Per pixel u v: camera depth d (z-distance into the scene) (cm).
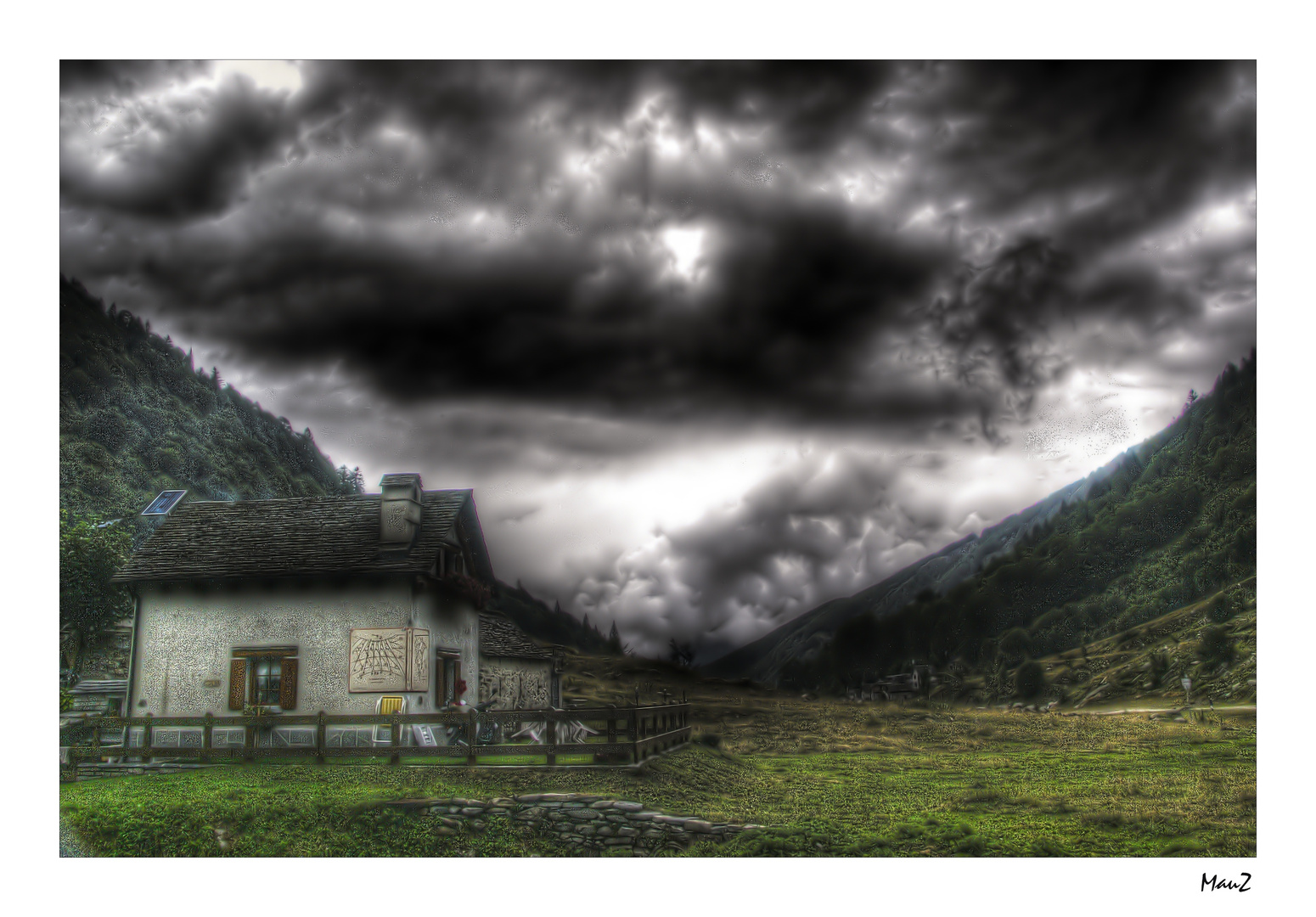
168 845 1273
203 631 1992
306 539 2102
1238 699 6338
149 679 1984
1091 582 17662
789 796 1711
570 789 1473
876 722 5350
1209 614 10612
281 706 1911
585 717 1620
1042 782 2133
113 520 3338
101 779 1546
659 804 1461
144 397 17300
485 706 2166
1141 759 2761
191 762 1695
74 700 2272
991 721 5266
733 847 1343
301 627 1956
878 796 1823
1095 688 8994
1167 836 1442
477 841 1308
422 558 1969
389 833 1311
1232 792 1812
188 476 16038
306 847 1277
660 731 1820
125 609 3158
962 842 1377
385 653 1914
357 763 1623
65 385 15250
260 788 1443
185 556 2073
